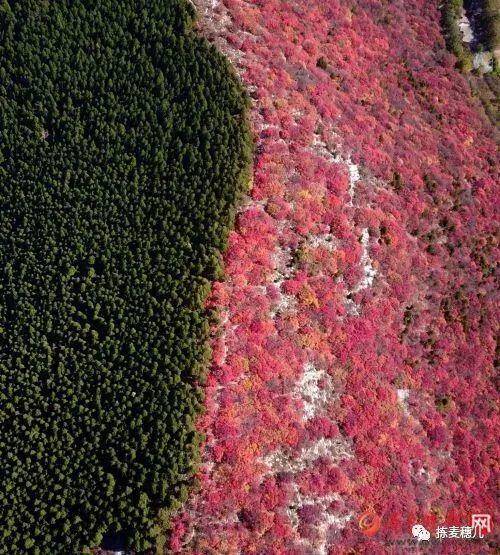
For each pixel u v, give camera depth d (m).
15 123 40.12
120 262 36.00
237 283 36.06
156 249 36.22
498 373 43.19
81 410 31.83
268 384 34.06
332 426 34.88
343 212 41.44
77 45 42.16
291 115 42.91
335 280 39.25
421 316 42.03
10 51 41.59
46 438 31.48
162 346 33.25
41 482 30.44
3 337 34.72
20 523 29.70
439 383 40.66
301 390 35.19
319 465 33.59
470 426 40.31
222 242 36.38
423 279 43.41
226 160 38.59
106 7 43.38
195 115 40.19
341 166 43.00
